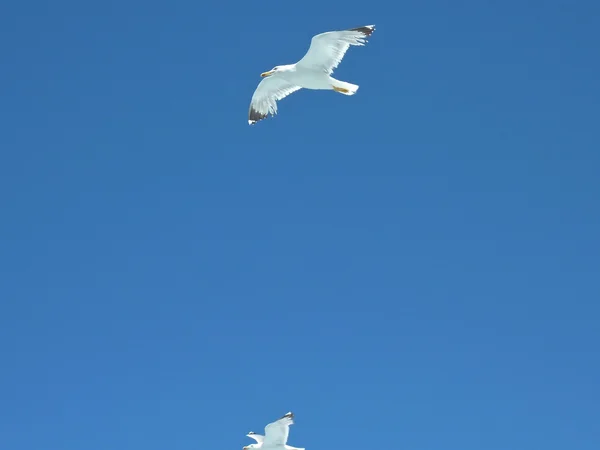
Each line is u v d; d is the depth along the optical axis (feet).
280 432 115.03
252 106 114.32
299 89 112.37
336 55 104.37
